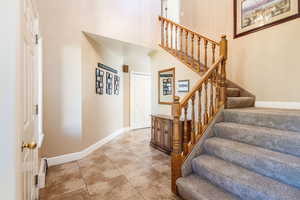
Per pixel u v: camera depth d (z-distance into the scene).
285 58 2.42
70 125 2.67
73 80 2.69
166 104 3.65
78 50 2.74
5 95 0.69
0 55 0.69
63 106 2.61
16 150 0.73
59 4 2.57
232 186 1.42
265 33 2.63
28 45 1.19
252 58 2.82
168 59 3.59
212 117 2.17
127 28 3.41
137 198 1.70
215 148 1.86
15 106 0.72
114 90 4.33
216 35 3.42
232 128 1.92
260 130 1.69
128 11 3.42
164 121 3.10
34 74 1.55
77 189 1.86
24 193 1.00
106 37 3.11
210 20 3.55
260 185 1.27
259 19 2.70
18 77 0.74
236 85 3.07
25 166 1.03
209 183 1.63
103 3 3.06
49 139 2.49
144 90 5.58
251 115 1.97
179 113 1.79
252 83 2.84
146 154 3.00
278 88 2.51
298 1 2.26
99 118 3.49
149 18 3.80
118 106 4.60
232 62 3.15
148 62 5.50
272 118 1.78
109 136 4.01
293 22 2.32
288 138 1.46
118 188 1.88
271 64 2.58
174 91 3.42
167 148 3.04
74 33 2.71
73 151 2.70
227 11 3.21
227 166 1.62
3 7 0.70
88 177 2.13
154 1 3.91
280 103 2.49
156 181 2.04
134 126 5.30
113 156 2.90
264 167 1.42
